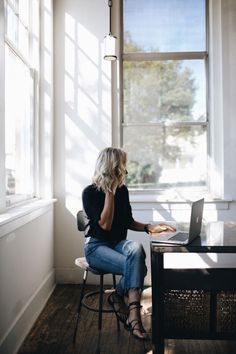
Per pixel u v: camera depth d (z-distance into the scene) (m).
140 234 3.77
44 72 3.65
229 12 3.74
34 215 2.90
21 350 2.42
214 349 2.46
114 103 3.84
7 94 2.73
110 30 3.78
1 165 2.36
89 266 2.52
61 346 2.47
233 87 3.74
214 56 3.82
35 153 3.56
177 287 2.26
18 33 3.08
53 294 3.49
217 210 3.74
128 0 3.92
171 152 3.91
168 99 3.91
